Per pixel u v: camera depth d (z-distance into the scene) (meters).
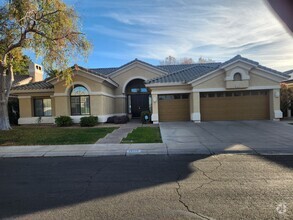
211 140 11.97
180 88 20.95
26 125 22.39
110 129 17.25
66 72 17.77
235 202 4.77
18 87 23.30
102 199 5.18
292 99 22.39
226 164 7.72
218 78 19.98
